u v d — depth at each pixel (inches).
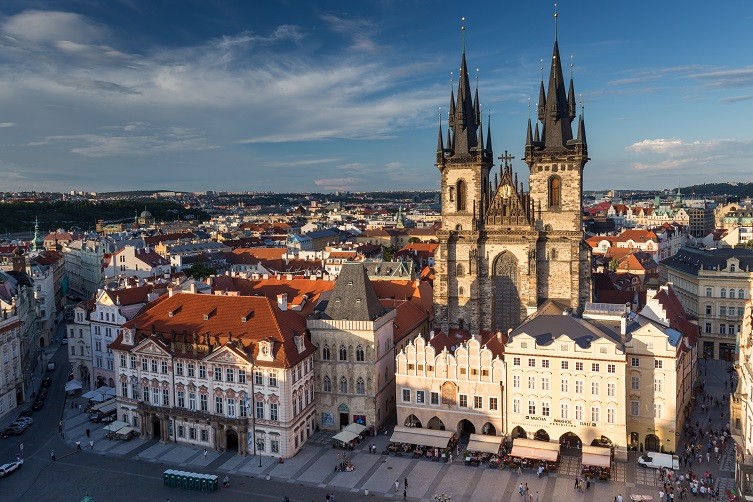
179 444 5334.6
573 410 4891.7
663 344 4758.9
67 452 5187.0
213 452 5157.5
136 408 5561.0
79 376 7066.9
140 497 4404.5
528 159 6579.7
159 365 5418.3
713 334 7598.4
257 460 4987.7
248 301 5521.7
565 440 5083.7
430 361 5285.4
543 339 5017.2
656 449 4867.1
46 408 6274.6
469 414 5196.9
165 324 5575.8
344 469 4758.9
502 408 5093.5
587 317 5477.4
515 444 4798.2
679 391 5022.1
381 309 5723.4
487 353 5113.2
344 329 5418.3
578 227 6530.5
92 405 6205.7
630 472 4596.5
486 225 6796.3
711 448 4940.9
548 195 6609.3
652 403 4822.8
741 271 7426.2
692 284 7869.1
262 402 5044.3
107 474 4778.5
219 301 5629.9
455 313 6948.8
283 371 4948.3
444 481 4552.2
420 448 5049.2
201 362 5221.5
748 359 4436.5
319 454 5068.9
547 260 6658.5
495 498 4281.5
